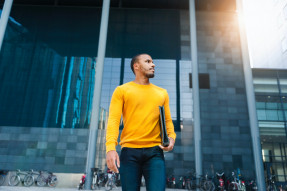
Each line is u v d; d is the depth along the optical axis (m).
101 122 15.52
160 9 19.27
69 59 17.30
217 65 17.17
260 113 15.91
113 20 18.73
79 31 18.42
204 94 16.33
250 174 14.34
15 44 17.72
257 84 16.70
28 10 19.08
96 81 14.79
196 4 18.81
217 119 15.73
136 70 1.41
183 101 16.20
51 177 13.52
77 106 15.95
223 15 18.84
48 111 15.80
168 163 14.66
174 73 17.05
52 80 16.64
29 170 14.25
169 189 13.66
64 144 15.02
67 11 19.16
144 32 18.36
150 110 1.24
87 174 13.24
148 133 1.18
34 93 16.22
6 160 14.58
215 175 14.28
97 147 14.87
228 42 17.88
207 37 18.06
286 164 14.68
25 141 15.05
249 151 14.91
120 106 1.28
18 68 16.89
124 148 1.17
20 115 15.66
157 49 17.78
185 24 18.67
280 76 16.91
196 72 15.55
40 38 18.05
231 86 16.58
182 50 17.77
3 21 15.88
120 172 1.14
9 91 16.22
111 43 17.89
